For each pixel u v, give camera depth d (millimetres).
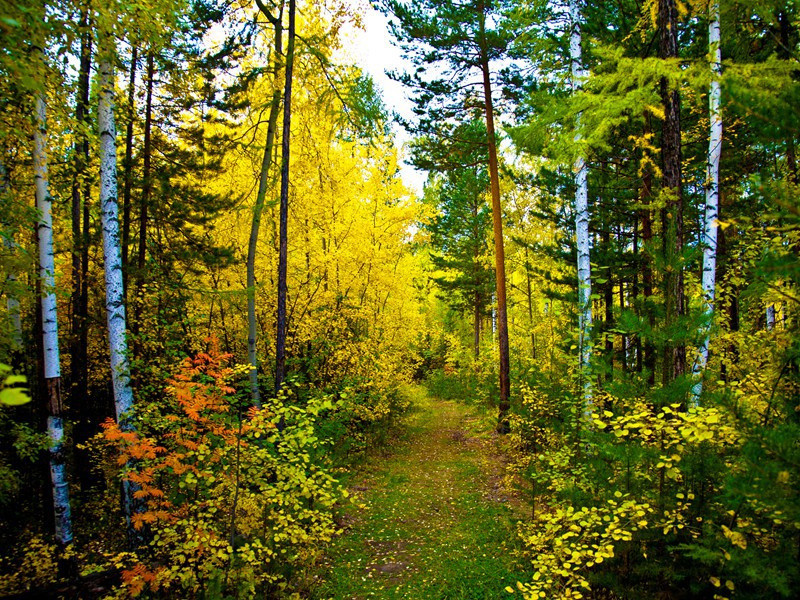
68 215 8344
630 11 7395
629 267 10250
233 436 4555
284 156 7742
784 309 3695
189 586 4273
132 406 5355
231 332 10148
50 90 4570
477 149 11891
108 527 6562
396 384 13500
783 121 1834
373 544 6445
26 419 7707
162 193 7926
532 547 5348
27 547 5324
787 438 2160
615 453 3611
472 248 20391
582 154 4988
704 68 3414
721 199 9508
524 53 9734
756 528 2811
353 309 11125
